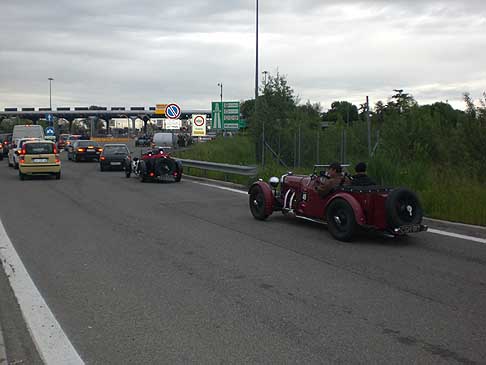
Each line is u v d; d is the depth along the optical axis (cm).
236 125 3000
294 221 1220
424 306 620
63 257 866
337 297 654
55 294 670
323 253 894
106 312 602
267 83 2819
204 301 640
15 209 1420
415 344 508
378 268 794
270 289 688
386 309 609
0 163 3928
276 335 531
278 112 2725
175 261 838
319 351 492
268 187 1210
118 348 501
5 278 744
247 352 490
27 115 9681
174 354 487
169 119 3066
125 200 1608
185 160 2480
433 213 1205
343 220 988
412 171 1526
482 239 1007
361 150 2475
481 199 1223
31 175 2506
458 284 710
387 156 1745
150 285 706
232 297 655
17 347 506
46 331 545
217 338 524
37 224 1183
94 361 473
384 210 943
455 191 1320
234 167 2056
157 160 2188
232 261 838
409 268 794
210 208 1432
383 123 2447
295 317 583
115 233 1072
